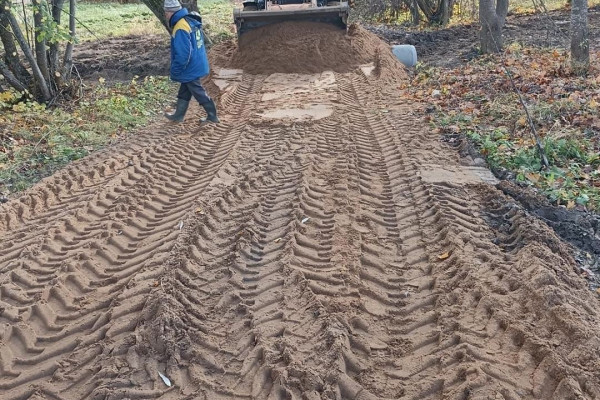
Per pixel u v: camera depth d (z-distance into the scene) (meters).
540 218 5.19
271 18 12.52
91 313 4.03
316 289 4.11
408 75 11.80
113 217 5.41
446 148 6.93
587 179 5.90
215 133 8.08
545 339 3.42
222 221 5.21
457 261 4.36
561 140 6.49
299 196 5.57
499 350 3.41
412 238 4.86
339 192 5.70
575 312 3.61
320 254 4.62
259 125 8.16
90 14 22.30
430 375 3.29
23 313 4.02
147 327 3.70
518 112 7.72
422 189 5.73
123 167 6.77
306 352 3.47
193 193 5.90
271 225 5.10
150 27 18.62
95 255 4.78
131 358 3.50
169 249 4.75
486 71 10.40
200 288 4.20
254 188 5.90
